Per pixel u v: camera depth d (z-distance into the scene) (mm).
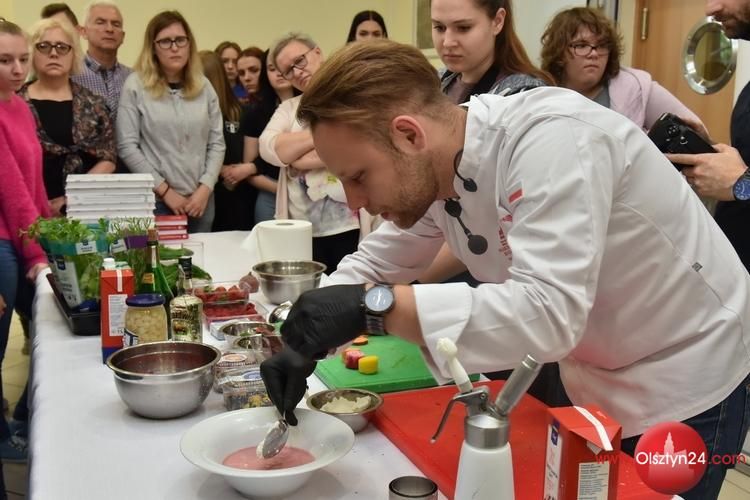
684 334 1147
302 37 2783
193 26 5867
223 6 5922
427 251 1443
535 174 964
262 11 6031
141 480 1016
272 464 1032
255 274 2045
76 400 1310
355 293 974
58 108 3316
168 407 1206
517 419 1192
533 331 928
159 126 3451
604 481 835
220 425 1086
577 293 924
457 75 2111
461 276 1990
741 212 1855
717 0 1827
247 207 4078
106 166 3420
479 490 795
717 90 3457
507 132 1033
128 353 1292
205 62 4023
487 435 792
